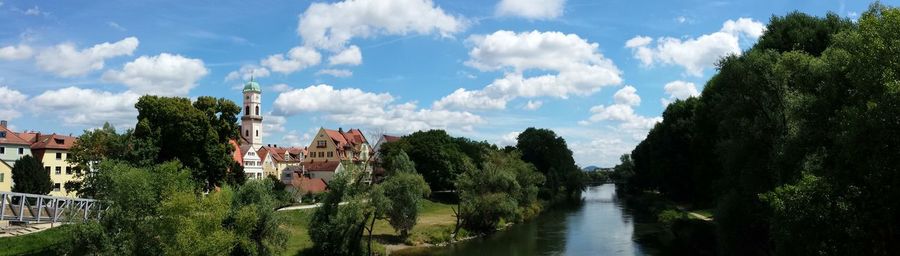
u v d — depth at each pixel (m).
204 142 60.34
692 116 72.06
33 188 69.94
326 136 145.38
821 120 27.41
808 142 28.36
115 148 51.75
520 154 96.31
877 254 22.78
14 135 87.88
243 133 143.25
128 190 29.59
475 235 65.31
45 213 41.12
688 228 55.47
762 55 36.22
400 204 55.28
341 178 46.78
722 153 40.56
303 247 47.88
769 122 34.91
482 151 124.25
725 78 37.47
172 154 58.22
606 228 70.31
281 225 46.19
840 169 23.52
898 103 19.98
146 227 29.20
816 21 48.06
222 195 34.19
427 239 59.25
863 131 21.03
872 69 22.33
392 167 59.50
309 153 147.62
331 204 46.66
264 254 39.00
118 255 28.66
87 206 40.03
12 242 35.94
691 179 73.25
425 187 56.72
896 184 20.81
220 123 65.25
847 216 23.31
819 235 24.34
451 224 69.31
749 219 35.28
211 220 30.73
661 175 82.00
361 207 47.06
